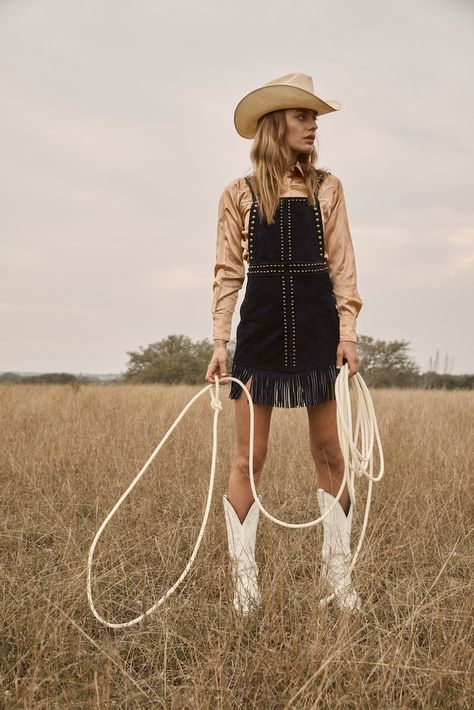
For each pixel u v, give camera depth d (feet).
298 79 9.21
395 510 11.94
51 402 31.65
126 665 7.38
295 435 19.83
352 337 9.34
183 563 10.09
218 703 6.25
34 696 6.55
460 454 16.29
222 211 9.82
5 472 15.62
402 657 6.79
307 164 9.41
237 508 9.39
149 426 21.81
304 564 9.93
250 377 9.29
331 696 6.37
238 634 7.55
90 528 11.68
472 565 9.83
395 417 24.03
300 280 9.14
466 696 6.41
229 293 9.71
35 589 8.51
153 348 137.59
